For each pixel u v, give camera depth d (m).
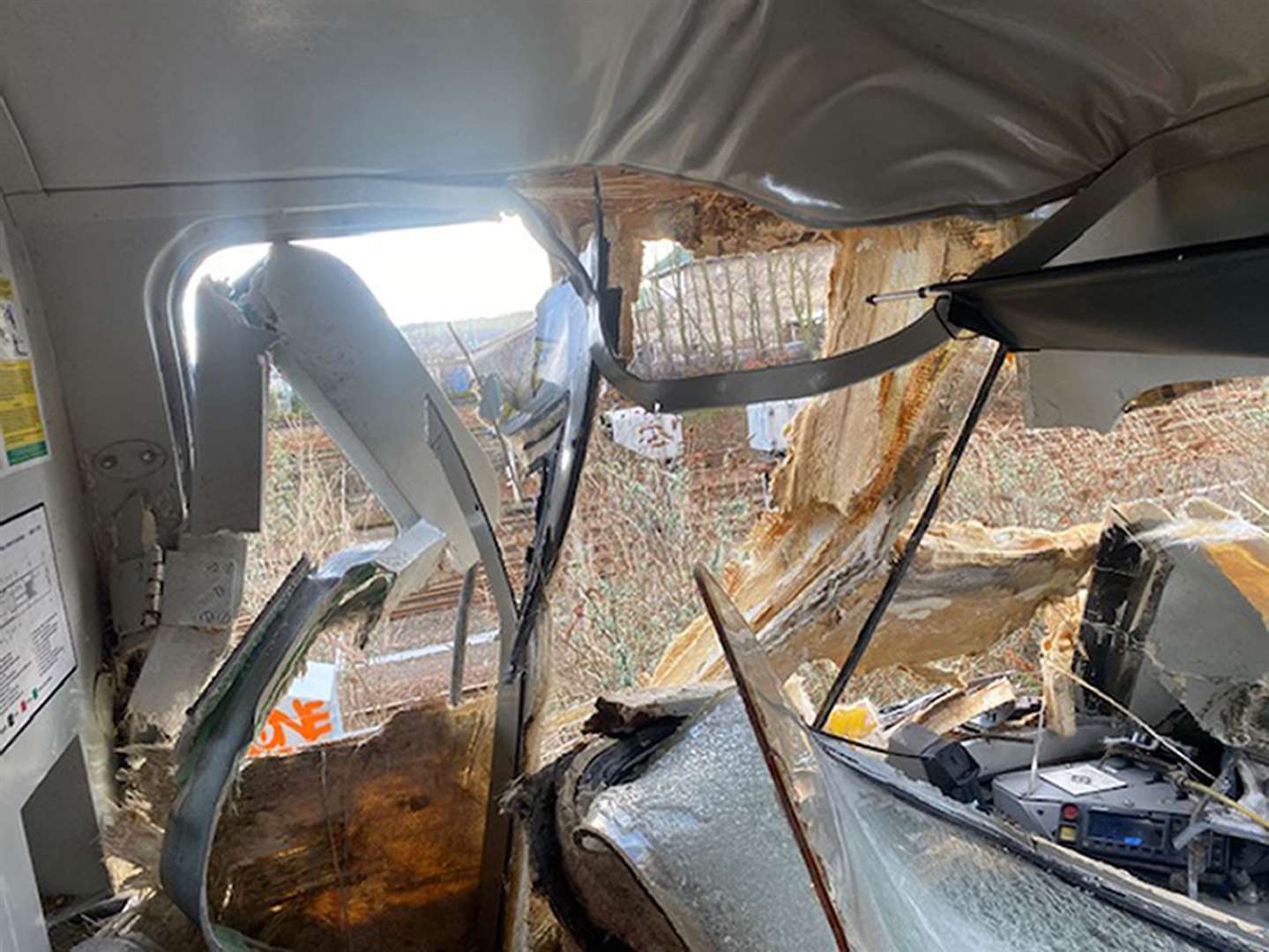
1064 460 3.97
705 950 0.72
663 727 1.17
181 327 1.15
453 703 1.29
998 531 2.46
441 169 1.12
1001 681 2.93
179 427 1.18
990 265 1.26
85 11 0.86
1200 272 0.88
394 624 1.71
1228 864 2.04
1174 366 1.41
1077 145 1.17
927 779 2.35
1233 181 1.07
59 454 1.08
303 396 1.23
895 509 2.08
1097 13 0.99
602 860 0.88
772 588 2.21
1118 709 2.45
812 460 2.18
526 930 1.29
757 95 1.13
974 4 1.01
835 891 0.54
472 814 1.28
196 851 0.92
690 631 2.32
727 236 1.57
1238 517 2.46
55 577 1.03
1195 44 0.99
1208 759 2.34
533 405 1.38
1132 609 2.36
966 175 1.23
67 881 1.12
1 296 0.96
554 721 2.02
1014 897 1.04
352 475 1.97
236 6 0.89
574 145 1.15
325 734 1.47
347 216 1.14
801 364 1.29
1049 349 1.28
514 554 1.73
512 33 0.98
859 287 1.81
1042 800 2.21
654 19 1.02
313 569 1.05
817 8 1.03
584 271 1.28
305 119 1.02
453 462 1.25
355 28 0.94
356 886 1.24
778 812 0.83
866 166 1.22
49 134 0.96
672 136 1.18
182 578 1.18
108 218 1.05
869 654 2.33
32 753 0.94
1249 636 2.16
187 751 0.95
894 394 1.98
